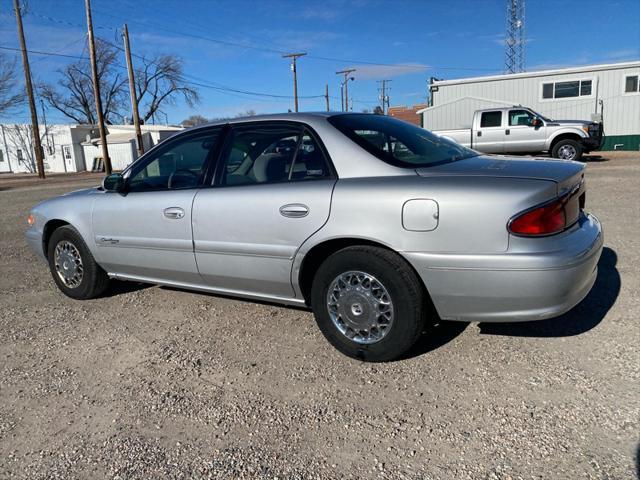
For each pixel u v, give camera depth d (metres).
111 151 42.84
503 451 2.43
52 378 3.38
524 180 2.95
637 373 3.02
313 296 3.47
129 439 2.69
